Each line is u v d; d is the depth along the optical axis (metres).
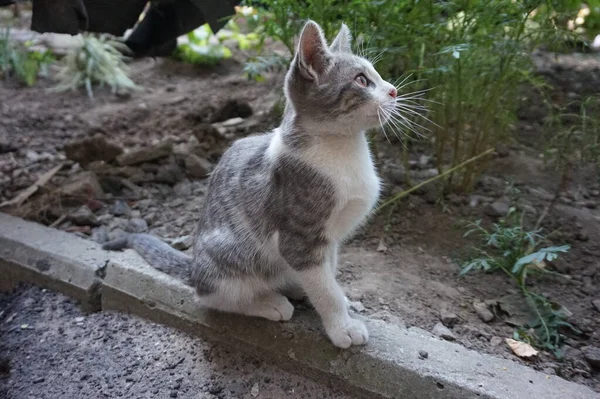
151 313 0.83
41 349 0.81
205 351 0.78
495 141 1.03
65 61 1.72
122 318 0.84
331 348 0.72
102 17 1.07
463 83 0.95
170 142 1.17
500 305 0.81
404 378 0.68
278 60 1.10
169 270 0.84
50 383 0.76
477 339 0.76
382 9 0.92
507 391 0.66
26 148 1.24
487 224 0.96
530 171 1.10
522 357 0.74
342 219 0.72
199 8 1.07
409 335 0.73
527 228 0.94
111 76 1.61
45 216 1.01
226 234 0.76
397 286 0.85
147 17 1.22
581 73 1.36
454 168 0.95
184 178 1.13
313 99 0.68
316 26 0.67
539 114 1.23
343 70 0.68
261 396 0.72
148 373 0.76
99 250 0.90
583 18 1.27
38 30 0.97
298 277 0.72
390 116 0.69
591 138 0.96
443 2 0.89
